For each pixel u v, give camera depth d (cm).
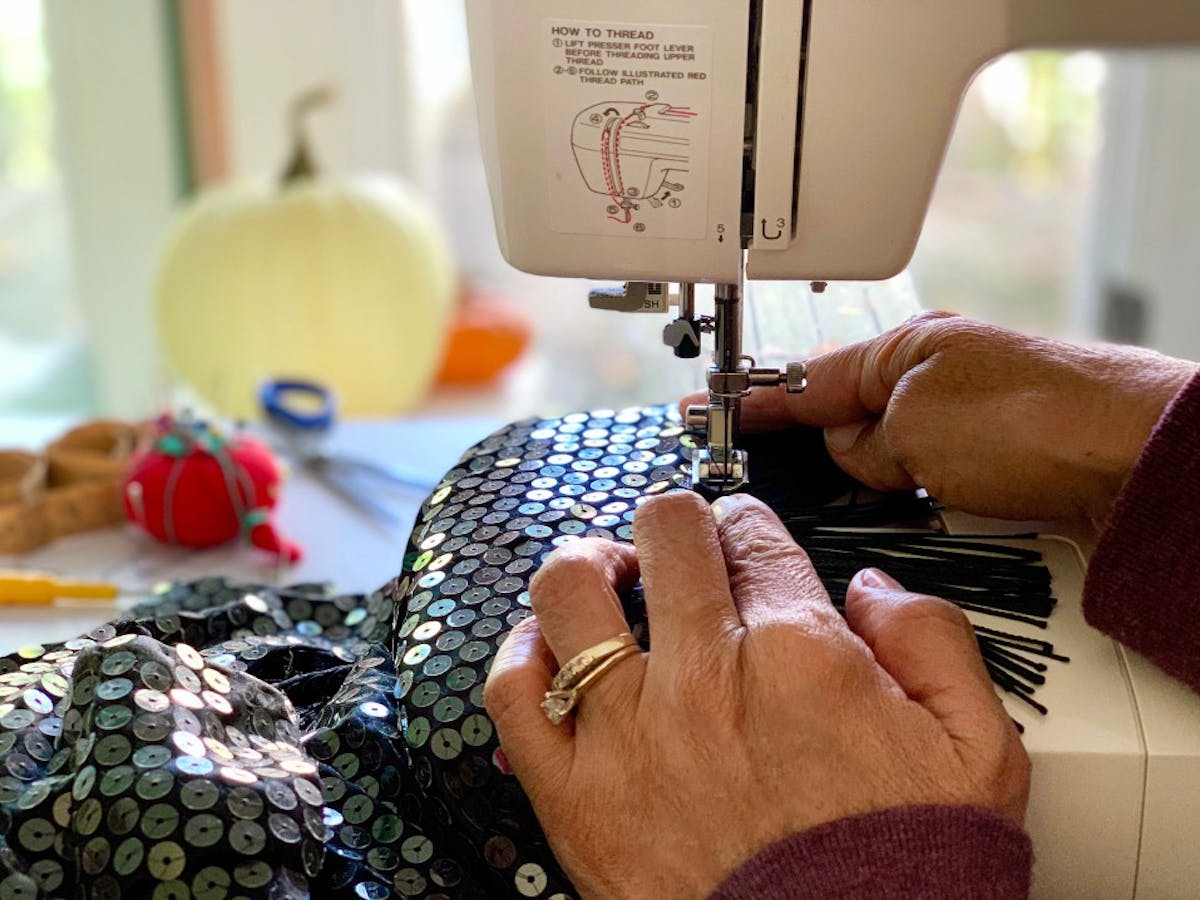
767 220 71
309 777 62
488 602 71
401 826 66
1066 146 228
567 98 69
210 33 206
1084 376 68
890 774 57
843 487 80
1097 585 64
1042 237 234
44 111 208
